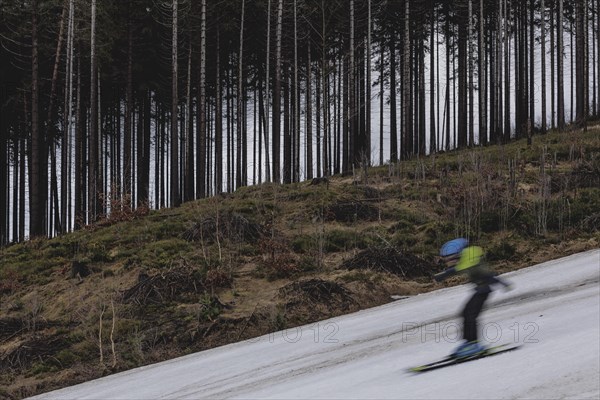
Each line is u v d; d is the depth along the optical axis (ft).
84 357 45.37
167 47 129.49
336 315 47.32
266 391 28.40
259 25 137.59
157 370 39.99
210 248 62.75
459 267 24.67
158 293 52.85
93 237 75.20
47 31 116.57
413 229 64.13
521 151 94.22
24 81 114.52
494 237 59.52
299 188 83.30
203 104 102.06
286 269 55.47
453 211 66.74
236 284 54.39
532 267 49.57
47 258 70.49
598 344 25.36
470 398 21.21
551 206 62.08
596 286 38.55
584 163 76.95
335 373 29.48
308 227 67.36
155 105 155.63
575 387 20.57
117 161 141.79
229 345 43.78
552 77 135.95
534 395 20.47
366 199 74.02
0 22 110.32
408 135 114.83
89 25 109.70
